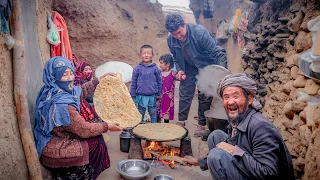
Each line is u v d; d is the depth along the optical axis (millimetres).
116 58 5855
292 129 2641
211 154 2018
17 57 2213
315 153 2027
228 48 6348
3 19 2102
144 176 2703
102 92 2986
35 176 2295
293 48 3021
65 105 2367
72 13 5133
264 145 1858
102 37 5539
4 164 2018
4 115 2072
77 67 3951
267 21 3883
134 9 6785
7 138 2078
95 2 5434
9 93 2180
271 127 1884
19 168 2191
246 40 4793
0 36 2049
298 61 2689
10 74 2207
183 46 4031
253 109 2010
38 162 2332
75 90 2654
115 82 3002
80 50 5352
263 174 1840
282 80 3084
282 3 3477
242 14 5133
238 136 2027
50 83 2457
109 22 5598
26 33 2729
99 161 2682
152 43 7164
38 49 3125
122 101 2994
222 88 1994
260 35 3980
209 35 3967
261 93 3684
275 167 1844
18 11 2229
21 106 2229
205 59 4043
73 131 2420
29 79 2666
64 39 3996
